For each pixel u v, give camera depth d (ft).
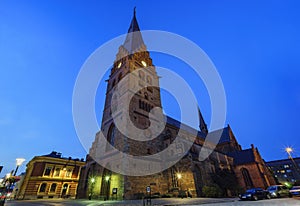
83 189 107.65
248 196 72.84
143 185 84.23
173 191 91.91
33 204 69.77
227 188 112.27
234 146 200.34
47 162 149.28
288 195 85.92
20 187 152.46
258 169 139.33
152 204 59.16
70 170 158.51
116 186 81.76
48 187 140.77
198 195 87.51
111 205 58.44
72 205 62.03
